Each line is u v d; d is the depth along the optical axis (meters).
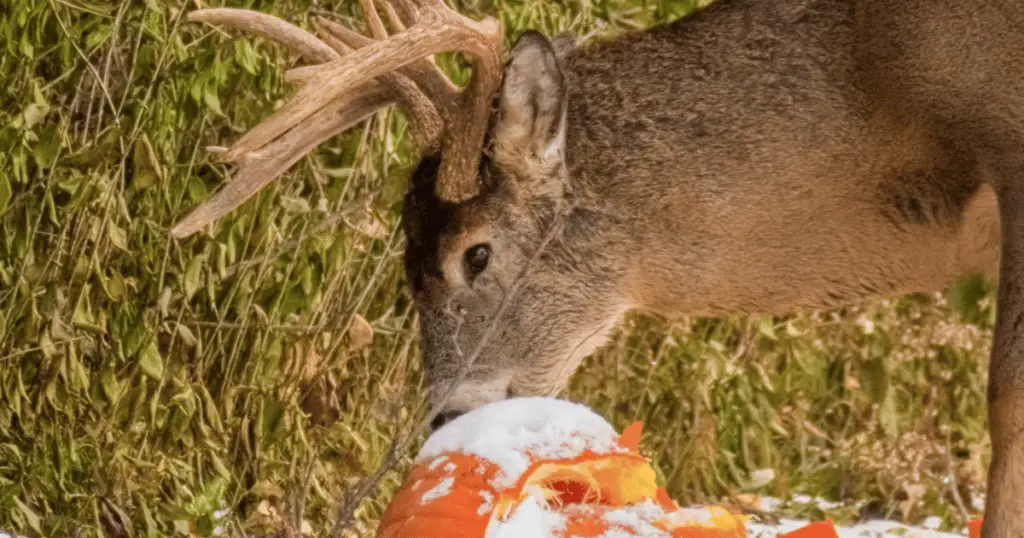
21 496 11.94
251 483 12.25
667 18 13.12
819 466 13.79
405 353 12.61
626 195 10.21
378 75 9.19
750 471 13.33
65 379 11.84
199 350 12.28
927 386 13.78
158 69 12.14
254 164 9.88
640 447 13.40
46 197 12.12
